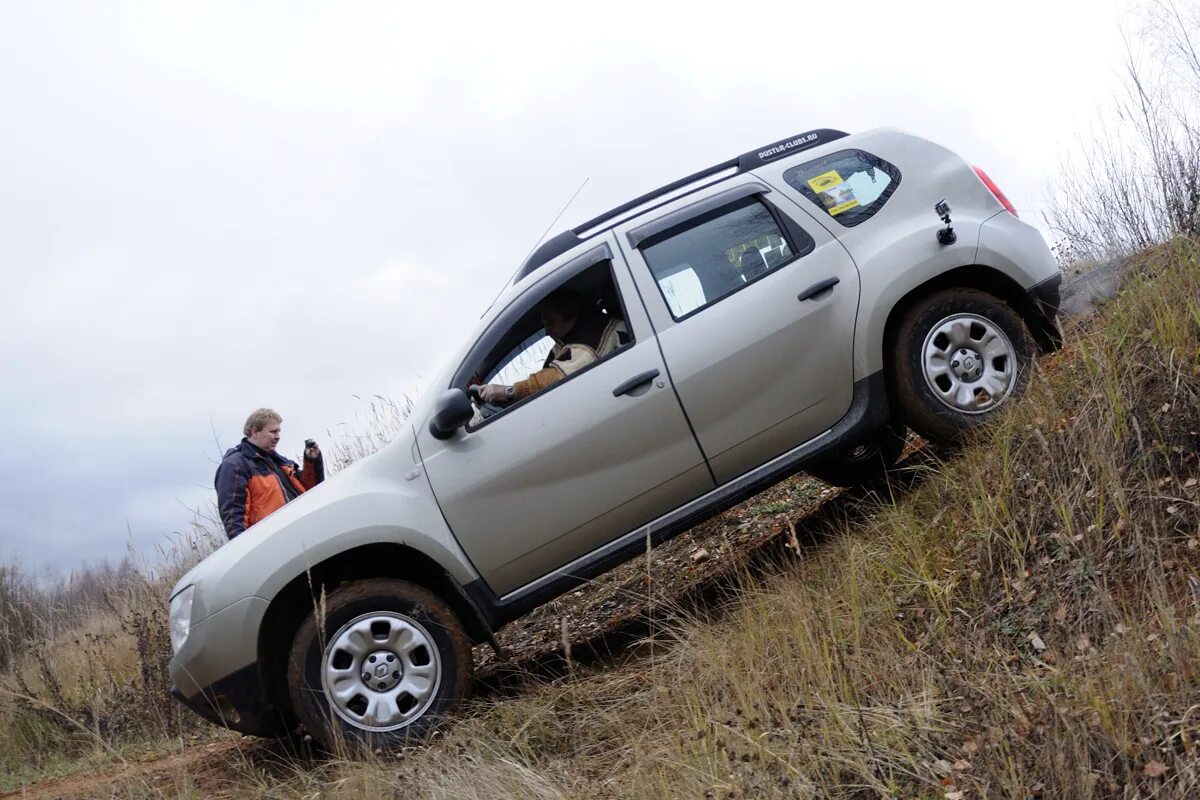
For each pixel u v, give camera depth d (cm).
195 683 495
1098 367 449
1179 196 636
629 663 516
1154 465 408
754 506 674
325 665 480
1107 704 307
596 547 509
